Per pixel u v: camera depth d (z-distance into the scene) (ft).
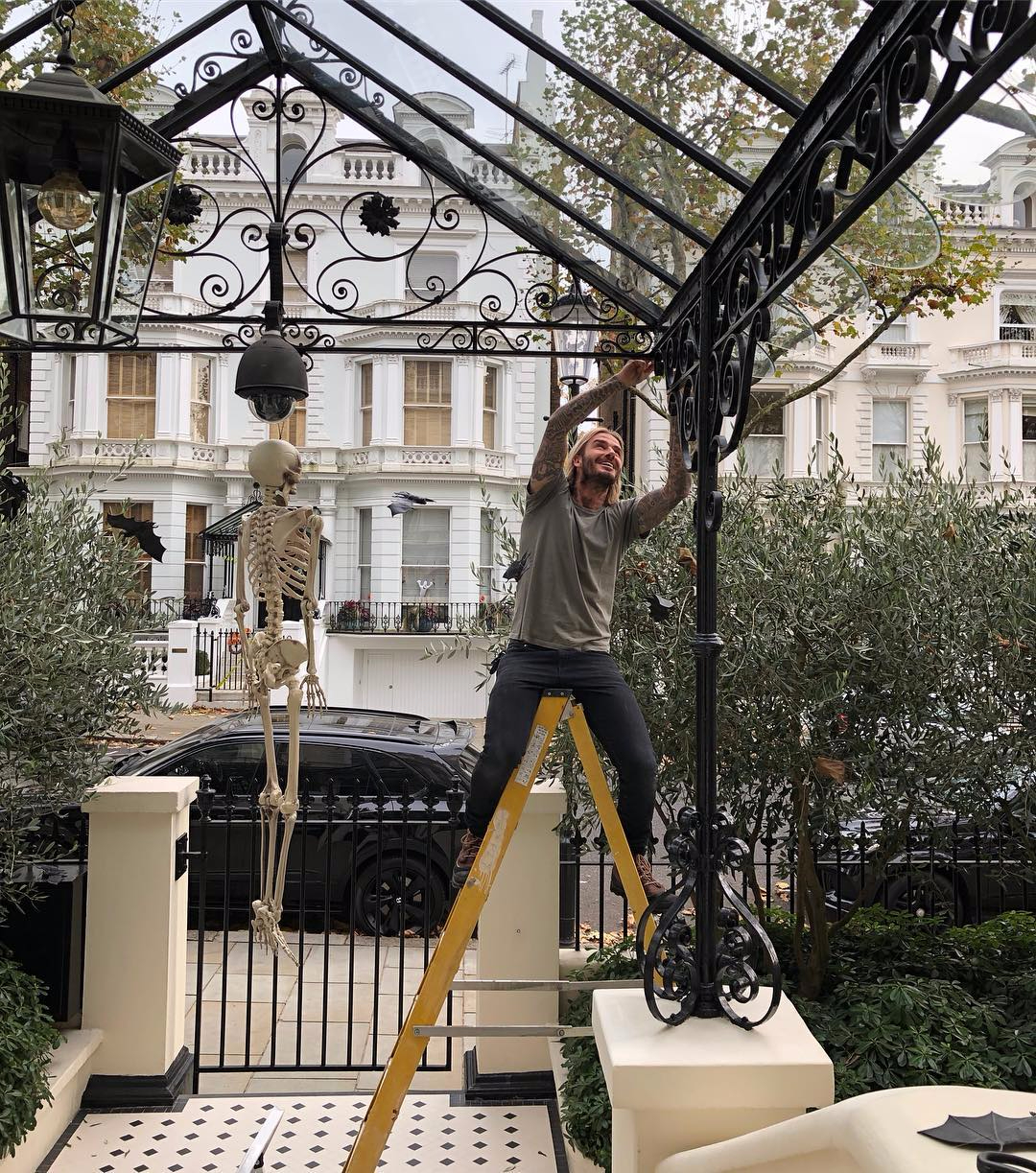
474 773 10.31
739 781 13.33
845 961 13.78
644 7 7.58
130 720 14.02
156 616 14.64
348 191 63.16
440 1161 11.82
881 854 13.88
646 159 12.19
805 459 73.82
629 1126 7.11
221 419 85.10
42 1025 12.37
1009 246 77.77
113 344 10.96
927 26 4.25
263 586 10.19
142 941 13.35
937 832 13.91
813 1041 7.22
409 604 81.61
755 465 73.51
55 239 8.52
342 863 22.43
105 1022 13.29
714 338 8.39
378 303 73.72
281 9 11.08
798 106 7.53
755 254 7.20
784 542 13.64
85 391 81.46
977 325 80.59
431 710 76.48
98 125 7.86
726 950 7.79
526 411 86.02
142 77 20.61
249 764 22.81
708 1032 7.39
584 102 12.26
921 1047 10.95
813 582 12.87
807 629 12.64
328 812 16.20
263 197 58.75
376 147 12.41
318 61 11.96
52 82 7.84
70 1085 12.59
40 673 12.14
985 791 13.39
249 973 14.74
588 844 16.31
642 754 10.43
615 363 17.93
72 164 7.95
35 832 13.80
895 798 12.92
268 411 10.73
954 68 3.89
